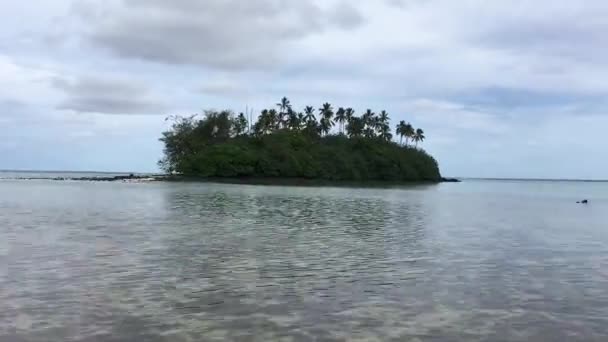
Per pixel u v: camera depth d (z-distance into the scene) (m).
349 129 156.50
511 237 23.88
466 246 20.41
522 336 9.33
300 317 10.23
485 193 91.06
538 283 13.73
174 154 121.56
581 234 25.81
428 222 30.27
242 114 133.75
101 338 8.84
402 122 173.38
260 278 13.69
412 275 14.45
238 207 38.19
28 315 10.08
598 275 14.89
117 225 24.81
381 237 22.56
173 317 10.09
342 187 94.12
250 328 9.49
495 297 12.11
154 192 59.06
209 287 12.58
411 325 9.84
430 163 170.62
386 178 148.62
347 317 10.29
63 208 34.59
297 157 121.50
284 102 148.50
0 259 15.64
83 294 11.70
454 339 9.09
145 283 12.85
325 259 16.70
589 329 9.78
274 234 22.67
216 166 110.44
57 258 15.92
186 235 21.64
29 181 101.12
